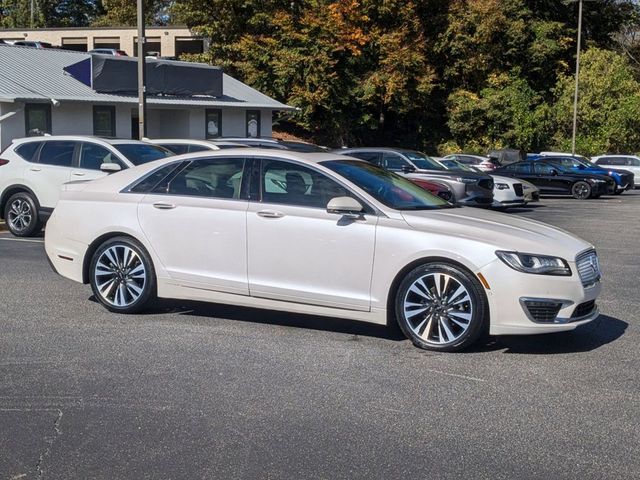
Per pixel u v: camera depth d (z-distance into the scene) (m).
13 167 13.89
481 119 46.62
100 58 25.62
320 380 6.02
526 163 30.03
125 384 5.88
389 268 6.82
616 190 31.62
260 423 5.13
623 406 5.52
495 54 47.41
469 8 45.38
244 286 7.36
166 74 28.09
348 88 42.25
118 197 7.97
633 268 11.75
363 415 5.29
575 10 50.38
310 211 7.13
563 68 49.03
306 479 4.32
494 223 7.04
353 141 45.06
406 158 19.69
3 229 14.78
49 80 25.48
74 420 5.17
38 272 10.30
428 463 4.54
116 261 7.97
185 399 5.57
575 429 5.09
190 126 30.20
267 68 42.00
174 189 7.80
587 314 6.89
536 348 7.01
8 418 5.20
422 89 43.69
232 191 7.52
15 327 7.48
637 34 56.72
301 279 7.14
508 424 5.16
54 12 64.94
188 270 7.60
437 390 5.82
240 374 6.14
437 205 7.57
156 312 8.14
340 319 7.97
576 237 7.25
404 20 43.97
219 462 4.54
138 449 4.71
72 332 7.32
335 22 40.72
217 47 43.16
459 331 6.73
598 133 44.94
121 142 13.75
